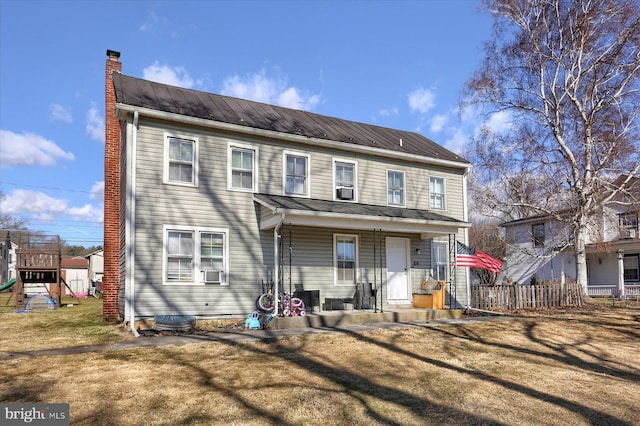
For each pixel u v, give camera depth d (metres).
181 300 12.47
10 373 7.34
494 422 5.60
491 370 8.16
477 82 22.86
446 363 8.59
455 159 18.09
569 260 29.52
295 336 10.45
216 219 13.21
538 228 31.33
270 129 14.12
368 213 13.82
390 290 16.08
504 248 34.75
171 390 6.55
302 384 6.95
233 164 13.74
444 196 17.91
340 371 7.79
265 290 13.66
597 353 9.75
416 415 5.77
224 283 13.11
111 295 14.15
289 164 14.78
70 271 48.72
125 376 7.22
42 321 14.72
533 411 6.04
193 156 13.12
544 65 21.91
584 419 5.79
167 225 12.49
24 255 21.78
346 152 15.84
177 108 13.08
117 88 13.21
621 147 21.34
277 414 5.68
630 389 7.16
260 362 8.27
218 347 9.35
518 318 14.10
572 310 16.98
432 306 15.14
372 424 5.45
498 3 21.19
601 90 21.45
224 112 14.40
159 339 10.23
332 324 12.49
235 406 5.93
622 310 16.83
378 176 16.44
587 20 20.22
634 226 26.67
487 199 25.22
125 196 12.83
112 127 14.85
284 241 14.24
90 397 6.20
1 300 29.44
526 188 24.75
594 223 23.55
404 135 19.66
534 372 8.08
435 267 17.28
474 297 17.72
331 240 15.08
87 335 11.04
